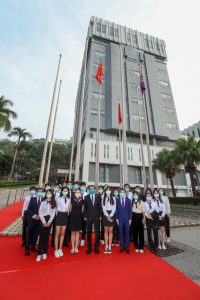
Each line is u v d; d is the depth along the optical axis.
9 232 6.91
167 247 5.83
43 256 4.66
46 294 3.04
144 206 5.78
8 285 3.31
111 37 50.00
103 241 6.34
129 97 42.59
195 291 3.19
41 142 74.38
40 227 4.79
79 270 4.00
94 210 5.49
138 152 35.72
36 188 5.80
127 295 3.04
